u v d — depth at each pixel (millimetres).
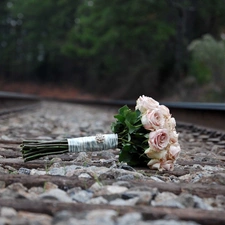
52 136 2162
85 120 3777
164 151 1056
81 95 17812
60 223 548
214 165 1292
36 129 2580
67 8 19484
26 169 1060
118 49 14586
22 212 629
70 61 20719
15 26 22500
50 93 20203
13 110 4320
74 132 2488
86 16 15297
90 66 17719
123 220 568
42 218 606
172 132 1068
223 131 2342
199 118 3039
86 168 1016
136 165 1134
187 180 1010
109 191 772
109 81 15938
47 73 21750
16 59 22578
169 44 12758
